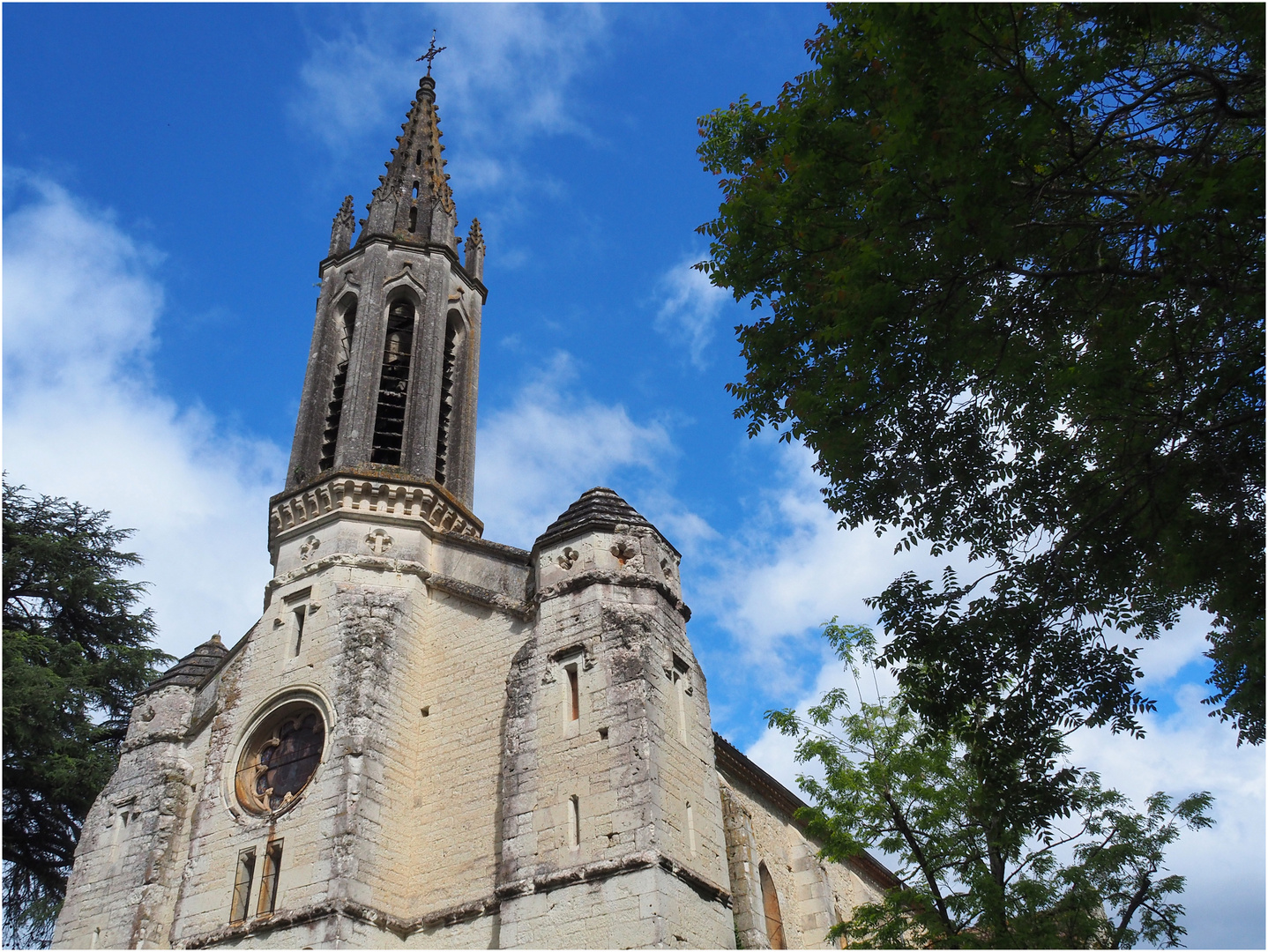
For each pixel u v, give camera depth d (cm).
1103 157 1470
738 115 1722
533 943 2011
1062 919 1909
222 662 3003
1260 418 1426
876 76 1455
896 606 1686
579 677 2327
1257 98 1402
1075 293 1508
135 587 3931
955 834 2119
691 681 2456
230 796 2555
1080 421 1664
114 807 2894
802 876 3105
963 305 1505
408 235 3694
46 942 3600
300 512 3003
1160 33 1317
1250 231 1335
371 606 2717
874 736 2309
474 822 2358
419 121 4153
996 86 1293
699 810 2244
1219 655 1659
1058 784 1675
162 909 2609
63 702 3403
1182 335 1524
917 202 1406
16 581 3741
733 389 1700
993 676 1656
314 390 3353
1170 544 1527
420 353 3394
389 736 2512
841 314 1452
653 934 1900
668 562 2617
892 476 1672
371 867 2280
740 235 1612
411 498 2986
